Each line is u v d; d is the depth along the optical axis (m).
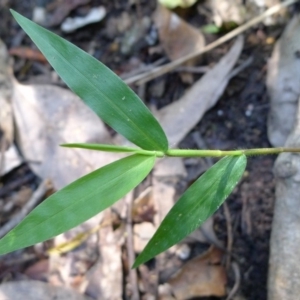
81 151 0.20
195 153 0.12
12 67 0.23
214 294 0.18
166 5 0.22
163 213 0.19
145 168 0.11
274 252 0.16
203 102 0.20
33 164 0.21
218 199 0.12
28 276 0.19
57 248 0.19
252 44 0.21
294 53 0.19
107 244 0.19
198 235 0.19
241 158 0.12
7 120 0.21
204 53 0.21
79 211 0.11
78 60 0.11
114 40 0.23
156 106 0.21
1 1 0.24
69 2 0.24
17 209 0.21
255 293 0.17
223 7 0.21
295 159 0.15
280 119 0.19
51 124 0.21
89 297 0.18
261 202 0.18
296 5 0.21
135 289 0.18
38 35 0.11
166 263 0.19
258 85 0.20
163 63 0.22
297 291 0.15
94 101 0.11
